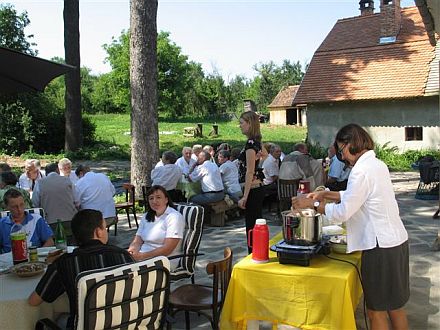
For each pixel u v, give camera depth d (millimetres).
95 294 2652
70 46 22391
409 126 20125
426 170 11250
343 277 3193
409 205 10641
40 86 4695
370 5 26938
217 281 3641
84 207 7355
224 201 8961
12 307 3072
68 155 23922
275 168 9891
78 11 22000
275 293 3375
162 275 2969
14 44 27750
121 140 31203
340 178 8820
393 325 3451
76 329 2686
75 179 8406
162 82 58312
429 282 5375
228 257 3734
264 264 3539
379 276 3236
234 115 58906
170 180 8953
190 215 4852
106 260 3037
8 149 26234
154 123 11250
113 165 22000
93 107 67125
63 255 3014
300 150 8773
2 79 4582
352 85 21531
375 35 23516
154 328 3033
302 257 3418
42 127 26391
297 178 8242
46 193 6535
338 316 3188
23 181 8164
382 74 21328
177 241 4602
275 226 8742
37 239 4738
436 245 6785
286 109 50188
